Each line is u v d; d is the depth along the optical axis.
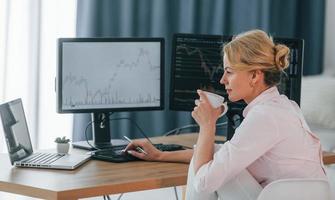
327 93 4.39
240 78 2.19
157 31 4.61
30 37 4.17
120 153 2.62
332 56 5.23
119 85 2.96
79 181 2.20
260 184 2.20
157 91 3.03
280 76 2.22
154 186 2.28
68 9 4.29
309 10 5.15
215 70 3.01
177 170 2.44
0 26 4.05
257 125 2.10
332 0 5.20
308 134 2.19
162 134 4.69
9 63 4.12
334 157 2.80
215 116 2.31
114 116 4.56
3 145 4.03
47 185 2.13
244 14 4.88
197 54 3.01
